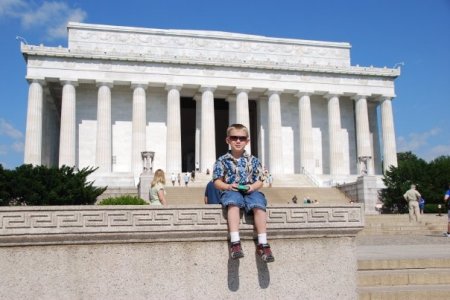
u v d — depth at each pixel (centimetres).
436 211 5472
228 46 8081
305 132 7644
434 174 5706
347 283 990
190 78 7325
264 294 948
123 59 7125
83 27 7631
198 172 7256
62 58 6956
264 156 7962
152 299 907
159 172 2072
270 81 7594
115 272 898
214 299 929
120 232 892
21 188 3878
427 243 2734
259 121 8081
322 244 988
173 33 7906
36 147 6725
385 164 7925
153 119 7700
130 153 7538
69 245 887
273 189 6094
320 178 7481
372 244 2688
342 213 992
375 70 7944
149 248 916
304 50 8362
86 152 7406
